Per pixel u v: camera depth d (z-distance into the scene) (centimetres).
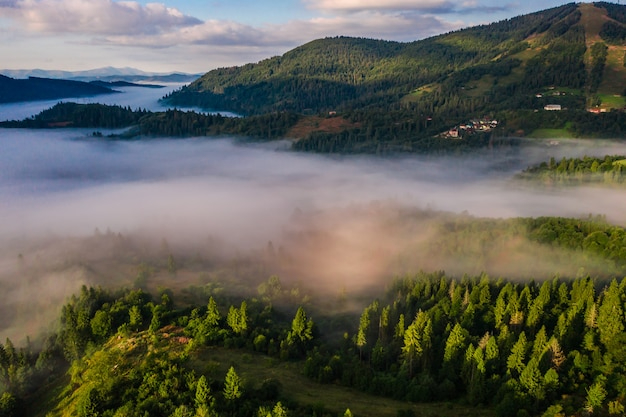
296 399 8069
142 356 9969
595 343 8819
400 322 10844
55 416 9094
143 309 12825
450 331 10138
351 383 9100
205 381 7500
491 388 8169
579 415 7188
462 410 7994
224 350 10488
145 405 7594
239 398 7506
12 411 10112
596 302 9919
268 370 9488
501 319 10688
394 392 8656
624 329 8762
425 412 7950
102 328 12000
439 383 8825
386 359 9962
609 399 7456
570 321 9525
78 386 9975
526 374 7788
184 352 9731
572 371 8119
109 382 8344
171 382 7988
